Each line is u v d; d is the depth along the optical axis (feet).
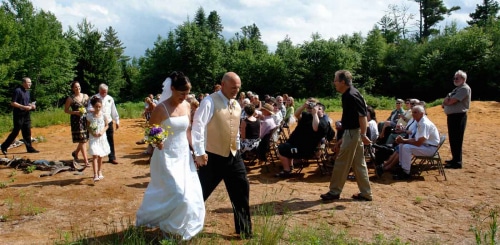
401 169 24.11
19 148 35.91
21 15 116.26
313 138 23.77
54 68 114.83
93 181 22.89
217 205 18.43
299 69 148.15
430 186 22.17
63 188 21.30
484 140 36.63
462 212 17.99
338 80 18.75
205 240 13.80
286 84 151.12
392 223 16.40
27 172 25.03
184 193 13.24
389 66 154.10
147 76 164.35
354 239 14.33
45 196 19.83
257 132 25.90
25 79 32.37
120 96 178.50
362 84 154.51
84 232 14.79
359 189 19.66
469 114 59.72
